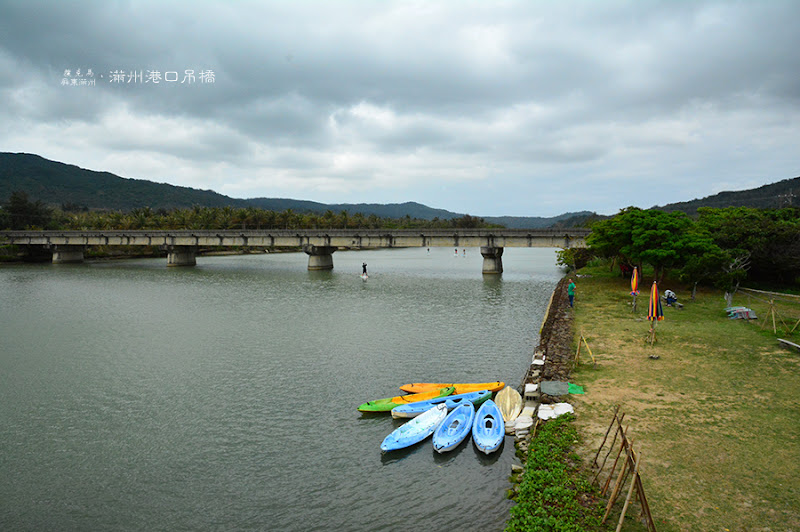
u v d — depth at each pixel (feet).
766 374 64.28
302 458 54.34
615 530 33.78
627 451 35.96
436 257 410.31
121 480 50.98
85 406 70.08
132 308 147.84
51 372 85.10
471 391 69.56
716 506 36.04
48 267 289.33
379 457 53.93
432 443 55.88
